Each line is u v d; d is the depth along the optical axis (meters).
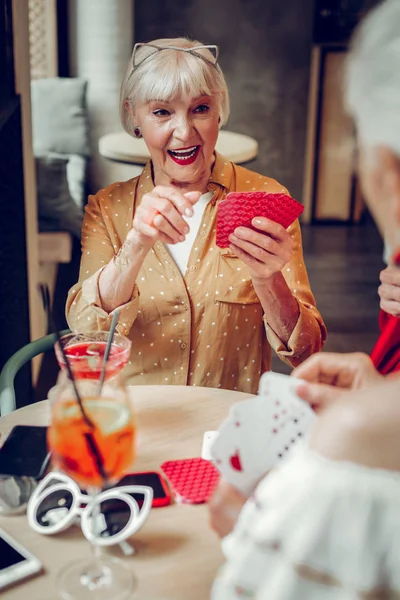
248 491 0.77
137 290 1.54
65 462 0.83
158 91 1.50
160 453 1.10
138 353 1.62
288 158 5.35
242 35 5.05
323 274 4.38
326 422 0.52
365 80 0.51
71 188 4.11
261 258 1.39
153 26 5.02
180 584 0.82
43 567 0.84
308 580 0.49
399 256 0.55
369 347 3.41
